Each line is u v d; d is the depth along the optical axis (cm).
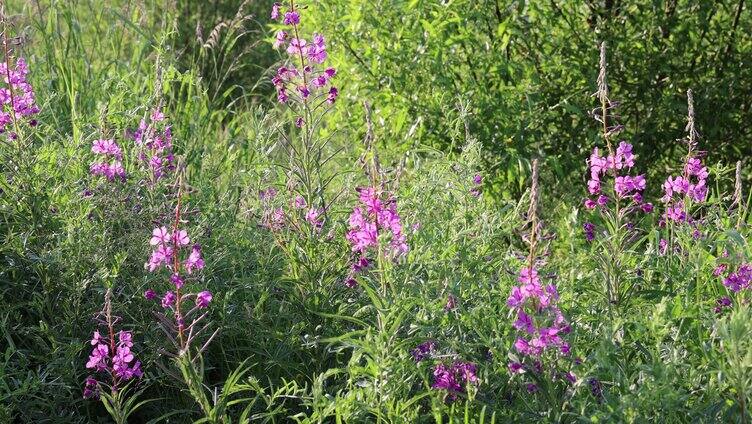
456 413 379
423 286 391
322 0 682
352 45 680
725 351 343
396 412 364
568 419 355
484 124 661
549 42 676
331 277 448
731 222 503
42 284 449
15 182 468
